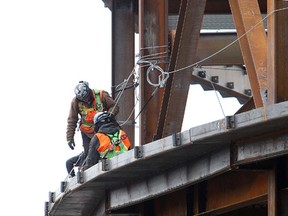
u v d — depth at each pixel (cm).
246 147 2125
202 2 2656
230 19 3747
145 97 2947
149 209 2822
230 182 2395
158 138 2773
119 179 2686
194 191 2567
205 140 2125
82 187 2789
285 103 1892
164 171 2522
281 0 2073
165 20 2981
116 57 3516
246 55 2338
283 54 2077
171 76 2733
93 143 2727
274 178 2153
